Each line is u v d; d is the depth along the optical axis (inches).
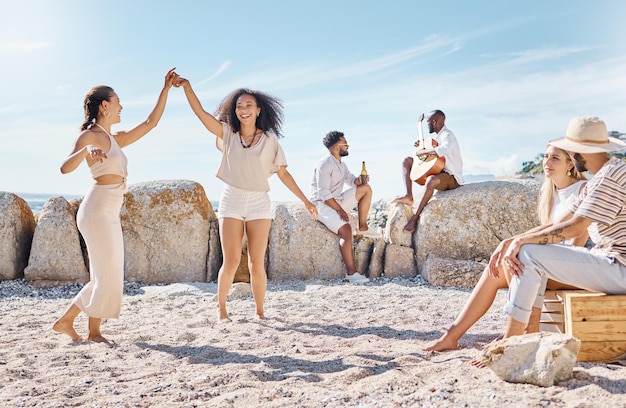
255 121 226.8
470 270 327.3
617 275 140.8
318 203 360.8
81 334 210.7
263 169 226.1
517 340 134.0
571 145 148.7
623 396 116.3
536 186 363.6
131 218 354.0
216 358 171.5
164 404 127.0
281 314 248.1
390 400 122.6
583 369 133.1
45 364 166.2
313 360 163.9
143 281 350.6
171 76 212.7
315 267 358.6
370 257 365.1
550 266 142.9
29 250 350.6
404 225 368.8
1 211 338.3
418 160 378.9
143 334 208.1
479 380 131.6
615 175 138.8
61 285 332.2
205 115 220.8
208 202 373.4
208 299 295.7
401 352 168.2
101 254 189.6
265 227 228.8
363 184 357.7
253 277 232.8
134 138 204.1
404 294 301.4
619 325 141.8
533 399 118.3
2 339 202.7
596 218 138.3
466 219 357.7
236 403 125.5
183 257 352.2
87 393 138.6
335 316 243.6
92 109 189.6
